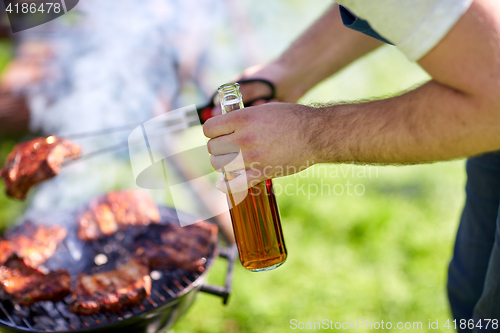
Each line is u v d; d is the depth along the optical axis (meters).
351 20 0.98
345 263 2.50
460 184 3.01
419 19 0.78
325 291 2.33
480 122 0.81
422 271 2.41
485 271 1.56
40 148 1.46
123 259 1.58
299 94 1.61
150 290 1.43
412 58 0.84
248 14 3.57
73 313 1.32
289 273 2.46
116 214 1.70
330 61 1.58
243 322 2.21
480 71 0.77
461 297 1.67
